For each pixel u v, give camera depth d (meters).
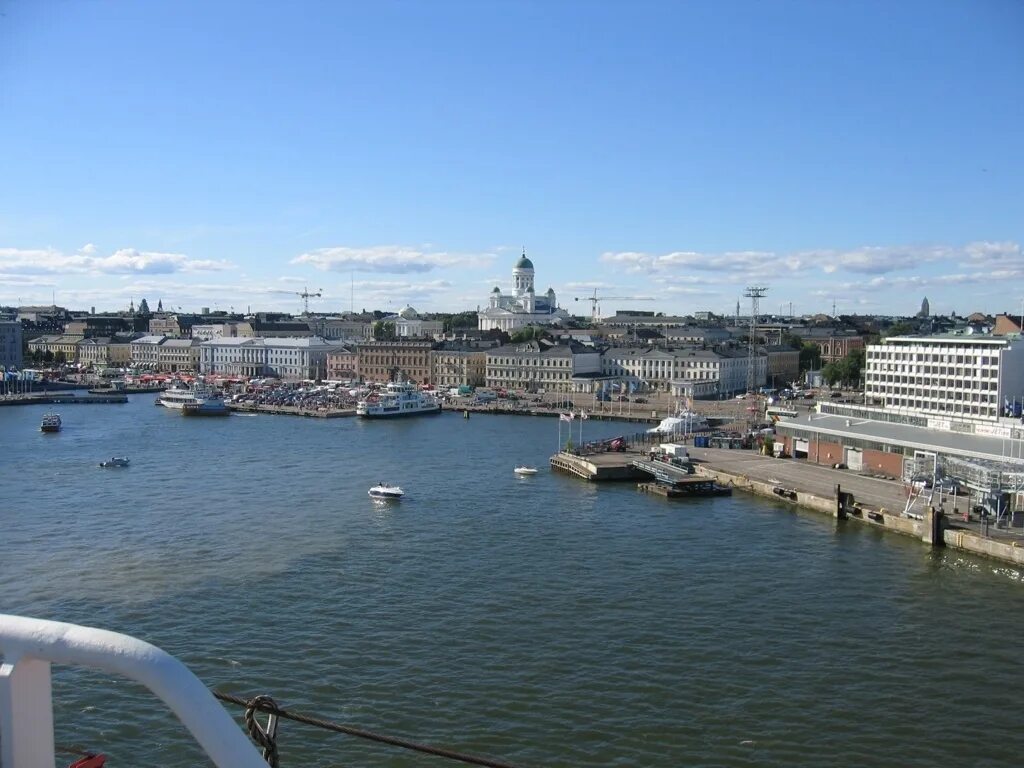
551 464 152.38
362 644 64.38
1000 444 124.88
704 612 72.19
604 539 96.88
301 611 71.44
